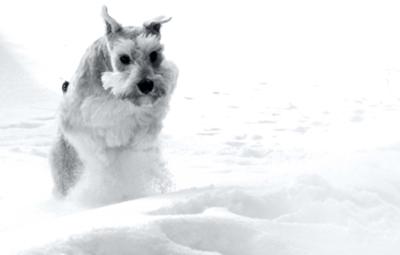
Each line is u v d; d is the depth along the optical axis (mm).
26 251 1728
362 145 2926
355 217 1934
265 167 2676
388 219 1936
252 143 3139
